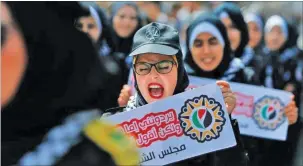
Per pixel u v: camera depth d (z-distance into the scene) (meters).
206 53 9.88
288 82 12.48
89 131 2.92
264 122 9.76
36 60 2.85
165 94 6.24
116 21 12.70
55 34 2.88
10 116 2.86
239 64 10.14
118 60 11.34
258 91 9.76
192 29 9.98
